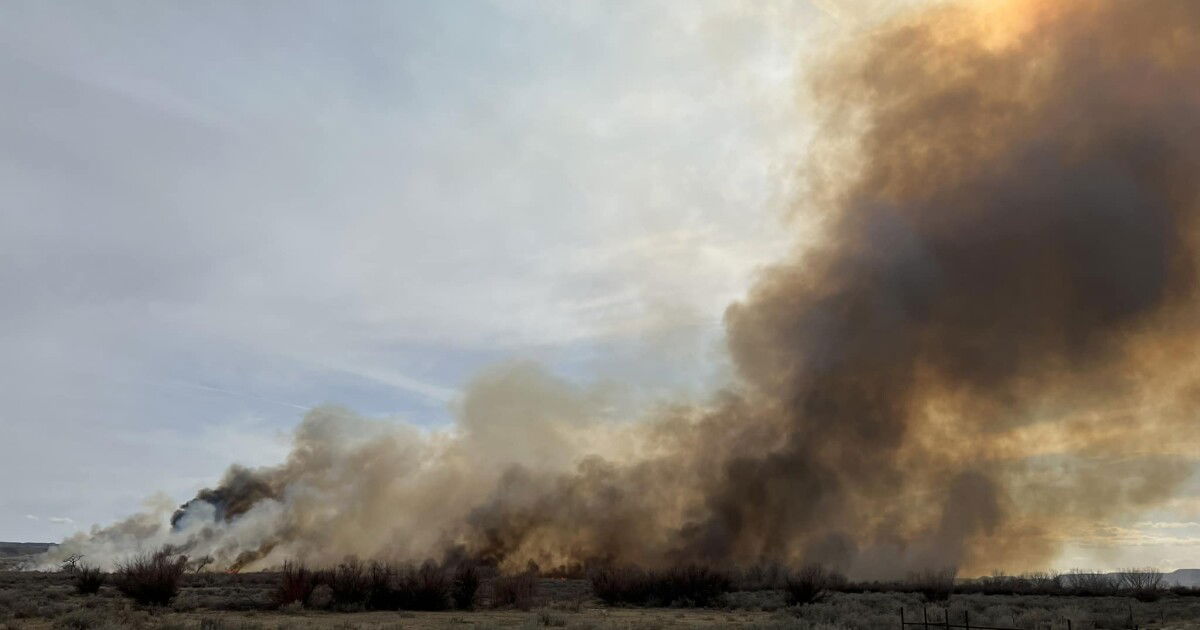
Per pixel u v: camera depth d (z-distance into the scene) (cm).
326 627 2180
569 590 4744
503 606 3334
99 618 2272
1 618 2431
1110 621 2483
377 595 3169
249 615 2705
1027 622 2361
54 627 2112
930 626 2241
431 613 2967
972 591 4644
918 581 4634
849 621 2416
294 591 3133
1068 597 4078
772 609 3341
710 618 2764
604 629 2183
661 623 2431
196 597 3372
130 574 3112
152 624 2236
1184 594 4309
